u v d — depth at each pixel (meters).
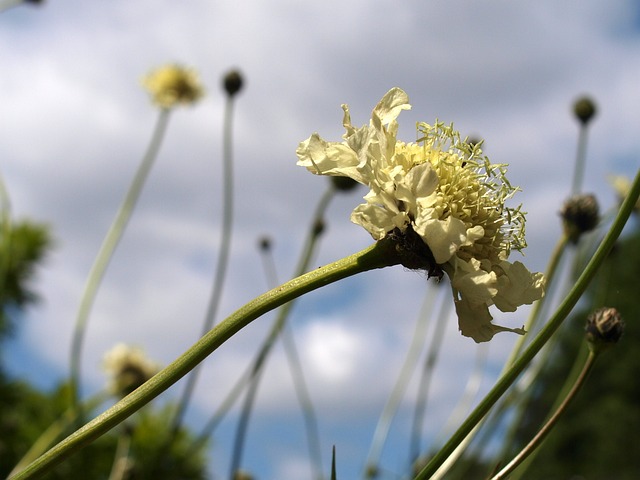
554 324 0.16
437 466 0.16
